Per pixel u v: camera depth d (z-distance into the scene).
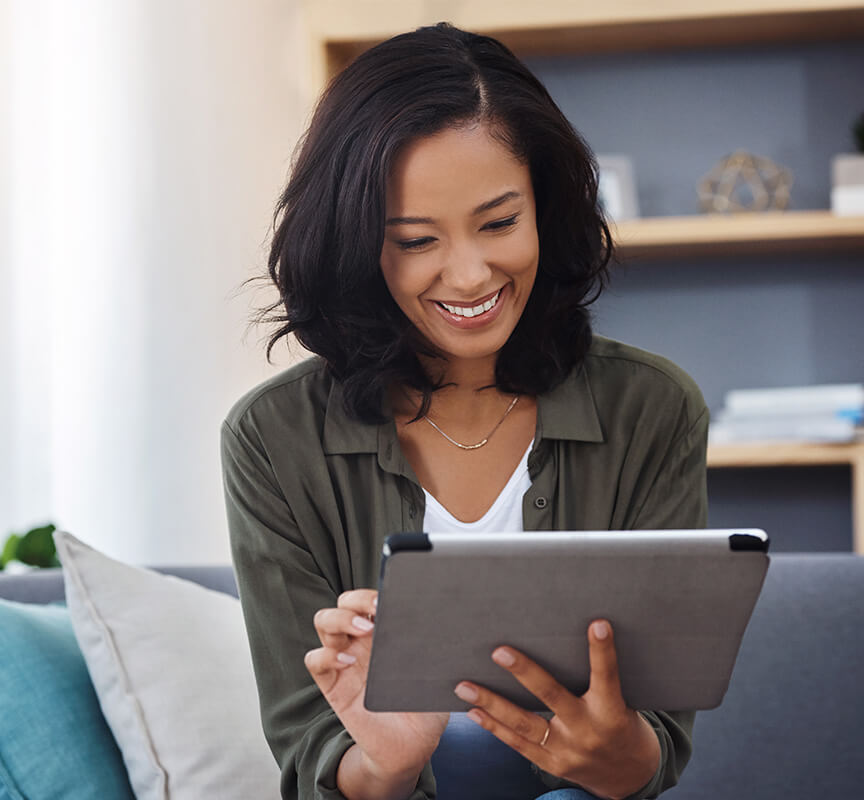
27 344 3.06
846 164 2.95
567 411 1.43
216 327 3.17
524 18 2.98
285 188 1.40
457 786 1.37
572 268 1.41
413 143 1.23
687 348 3.23
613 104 3.23
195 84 3.18
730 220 2.96
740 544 0.99
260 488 1.42
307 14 3.00
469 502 1.43
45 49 3.11
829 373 3.18
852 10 2.93
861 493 2.86
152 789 1.51
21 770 1.49
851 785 1.72
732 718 1.75
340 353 1.42
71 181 3.14
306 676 1.37
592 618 1.01
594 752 1.08
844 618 1.77
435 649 1.02
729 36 3.11
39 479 3.06
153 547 3.16
